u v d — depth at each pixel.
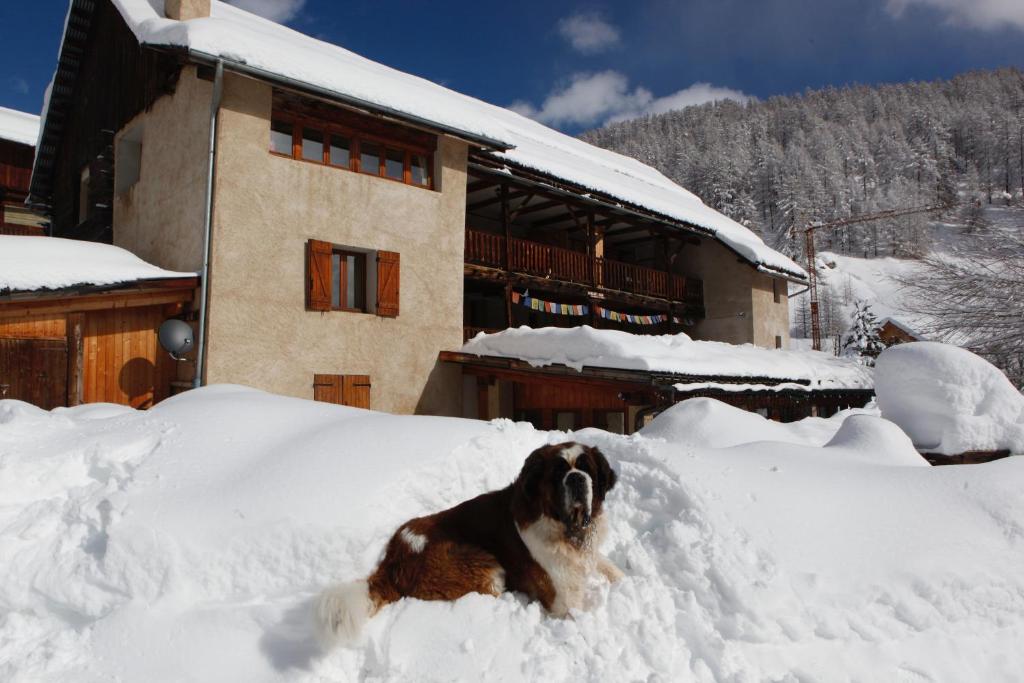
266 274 12.05
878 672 3.58
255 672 3.24
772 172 112.62
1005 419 8.17
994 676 3.69
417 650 3.41
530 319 22.50
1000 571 4.15
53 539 3.80
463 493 4.75
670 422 7.79
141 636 3.33
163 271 11.31
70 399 10.85
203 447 4.66
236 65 11.08
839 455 5.88
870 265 99.81
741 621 3.67
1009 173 103.44
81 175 18.36
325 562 3.80
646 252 25.64
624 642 3.58
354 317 13.24
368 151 14.04
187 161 12.42
